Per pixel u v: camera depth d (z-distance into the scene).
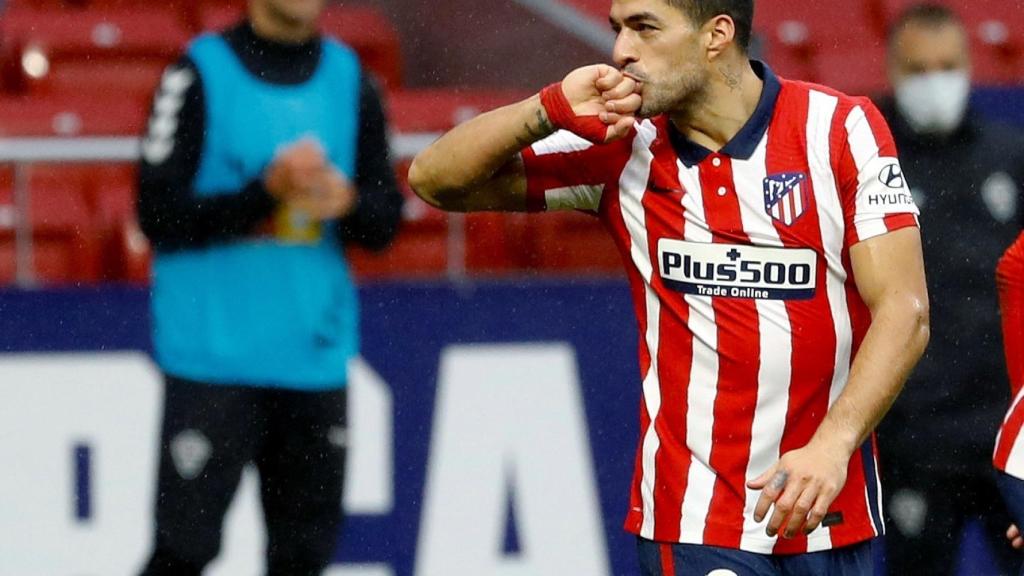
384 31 26.52
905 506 16.64
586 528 17.42
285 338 15.55
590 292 17.34
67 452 16.62
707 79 10.59
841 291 10.80
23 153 16.77
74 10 26.77
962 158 16.44
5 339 16.50
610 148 11.06
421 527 17.20
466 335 17.22
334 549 16.14
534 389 17.31
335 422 15.90
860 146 10.59
